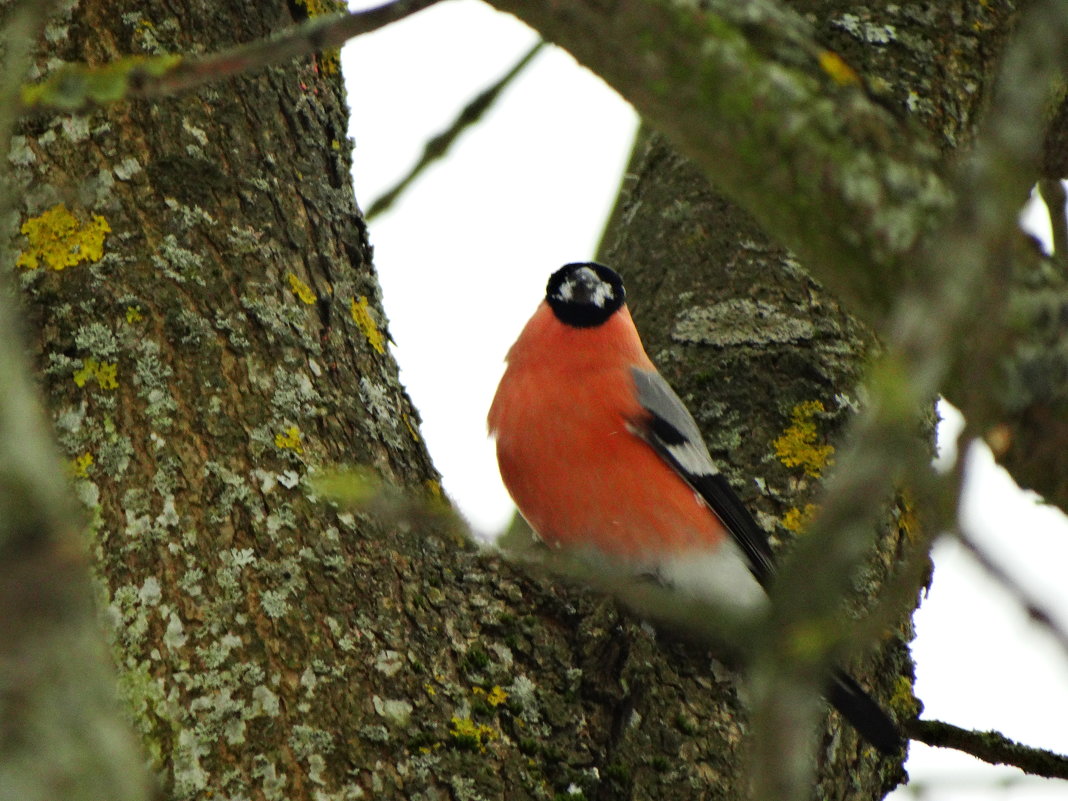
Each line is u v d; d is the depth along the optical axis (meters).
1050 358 4.83
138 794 3.09
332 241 7.91
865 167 4.89
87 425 6.71
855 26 10.05
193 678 6.26
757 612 4.34
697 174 10.45
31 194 7.20
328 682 6.44
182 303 7.09
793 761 3.96
